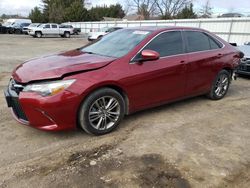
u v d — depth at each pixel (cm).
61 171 306
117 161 329
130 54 412
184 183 290
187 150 360
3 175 297
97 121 390
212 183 292
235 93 668
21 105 354
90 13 6297
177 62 466
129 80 401
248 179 302
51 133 398
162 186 285
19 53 1488
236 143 387
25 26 3816
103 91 378
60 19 5947
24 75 367
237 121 472
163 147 365
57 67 367
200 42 527
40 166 315
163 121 457
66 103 348
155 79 436
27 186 281
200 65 511
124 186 283
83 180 291
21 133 397
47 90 342
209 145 377
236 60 600
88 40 2758
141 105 435
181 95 498
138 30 477
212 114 503
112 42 467
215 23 2116
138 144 372
